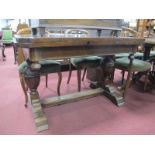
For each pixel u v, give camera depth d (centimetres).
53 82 281
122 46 185
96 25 191
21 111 190
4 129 159
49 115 185
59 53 145
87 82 282
